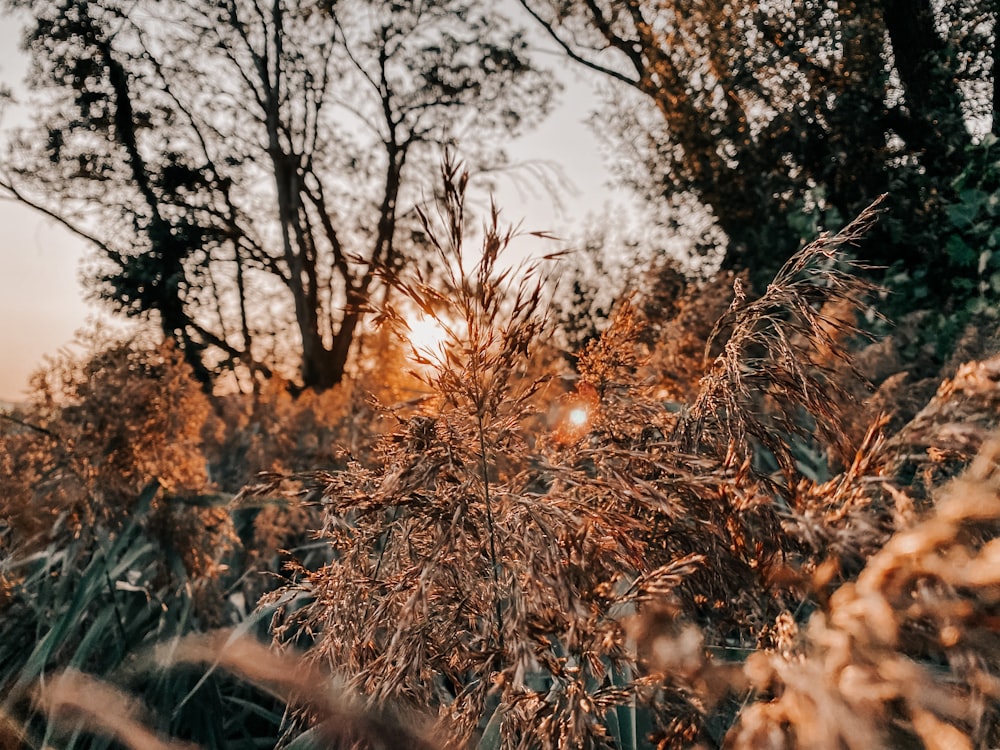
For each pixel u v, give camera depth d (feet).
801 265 5.08
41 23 56.85
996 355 3.74
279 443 19.54
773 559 4.39
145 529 10.20
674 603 4.64
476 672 4.54
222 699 8.46
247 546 11.93
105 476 10.46
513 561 4.28
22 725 7.34
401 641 4.32
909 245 24.77
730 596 4.77
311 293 60.95
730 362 5.01
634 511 4.97
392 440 4.78
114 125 59.93
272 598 5.48
